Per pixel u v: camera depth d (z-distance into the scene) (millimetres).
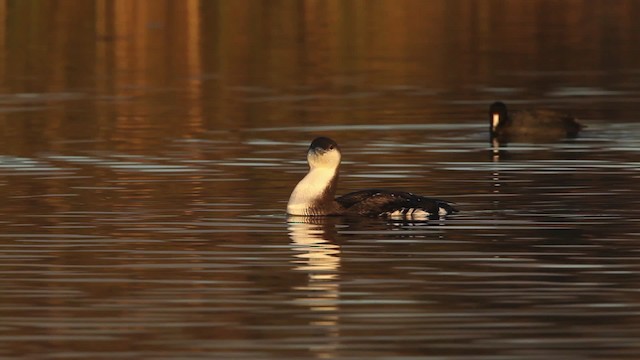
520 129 25422
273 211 17453
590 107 29766
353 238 15680
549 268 14094
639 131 25984
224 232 16078
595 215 17016
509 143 24453
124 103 30312
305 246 15250
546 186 19359
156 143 24266
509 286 13344
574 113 28875
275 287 13359
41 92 32094
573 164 21625
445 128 26375
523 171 20891
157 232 16094
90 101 30656
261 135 25344
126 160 22109
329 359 11070
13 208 17719
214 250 15078
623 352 11195
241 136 25172
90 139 24828
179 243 15445
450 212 17266
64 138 25000
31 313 12469
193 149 23438
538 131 25453
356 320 12188
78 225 16531
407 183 19812
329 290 13250
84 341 11594
